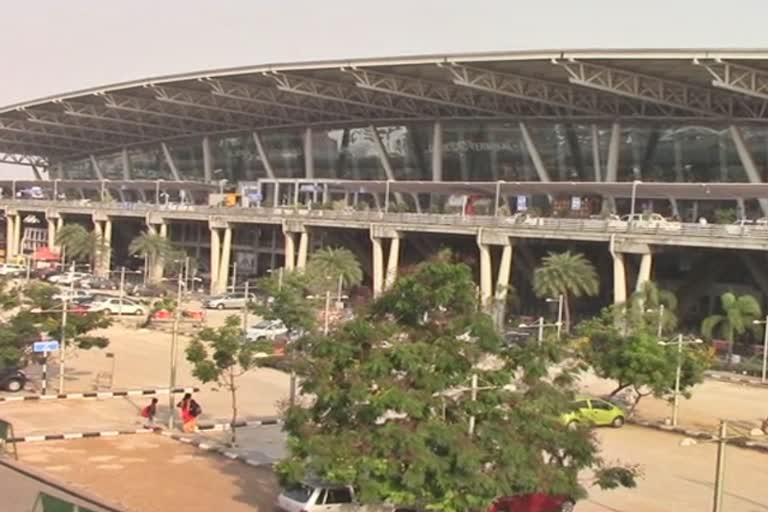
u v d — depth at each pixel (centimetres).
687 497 2989
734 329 6322
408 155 10281
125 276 10494
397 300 2314
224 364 3503
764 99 6719
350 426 2234
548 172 9206
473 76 7669
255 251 11056
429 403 2141
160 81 9756
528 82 7806
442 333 2266
